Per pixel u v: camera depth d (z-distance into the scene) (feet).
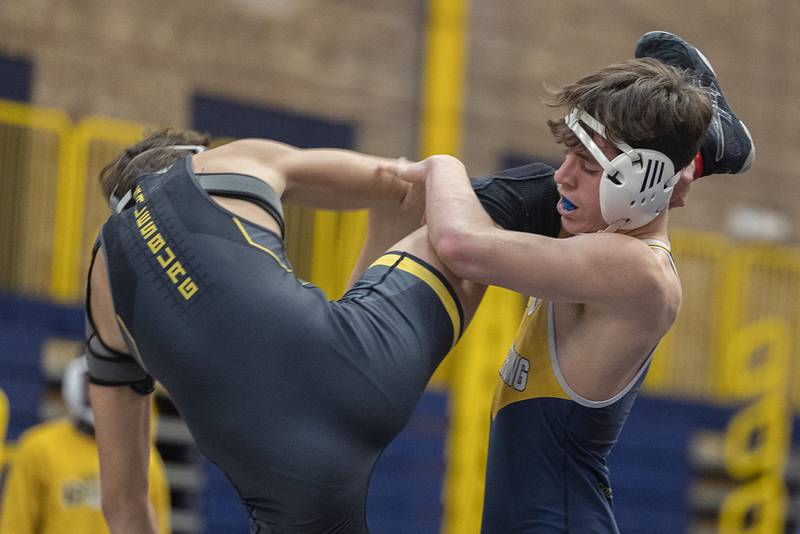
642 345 25.31
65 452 55.62
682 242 107.24
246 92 113.29
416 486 89.76
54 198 87.81
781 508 102.42
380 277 25.03
